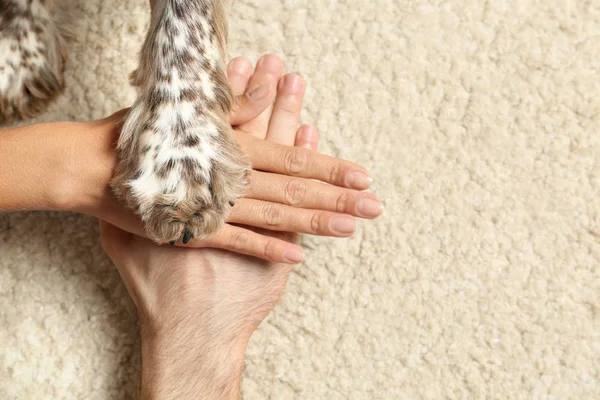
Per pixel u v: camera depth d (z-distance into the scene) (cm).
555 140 82
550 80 82
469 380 79
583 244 81
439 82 82
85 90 82
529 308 80
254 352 80
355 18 83
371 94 82
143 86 70
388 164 81
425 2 83
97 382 79
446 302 80
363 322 80
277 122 80
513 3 83
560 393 79
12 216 81
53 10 82
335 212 74
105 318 80
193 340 76
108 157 72
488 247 81
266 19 83
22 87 80
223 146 70
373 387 79
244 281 77
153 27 71
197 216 68
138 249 77
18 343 80
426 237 81
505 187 81
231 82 80
